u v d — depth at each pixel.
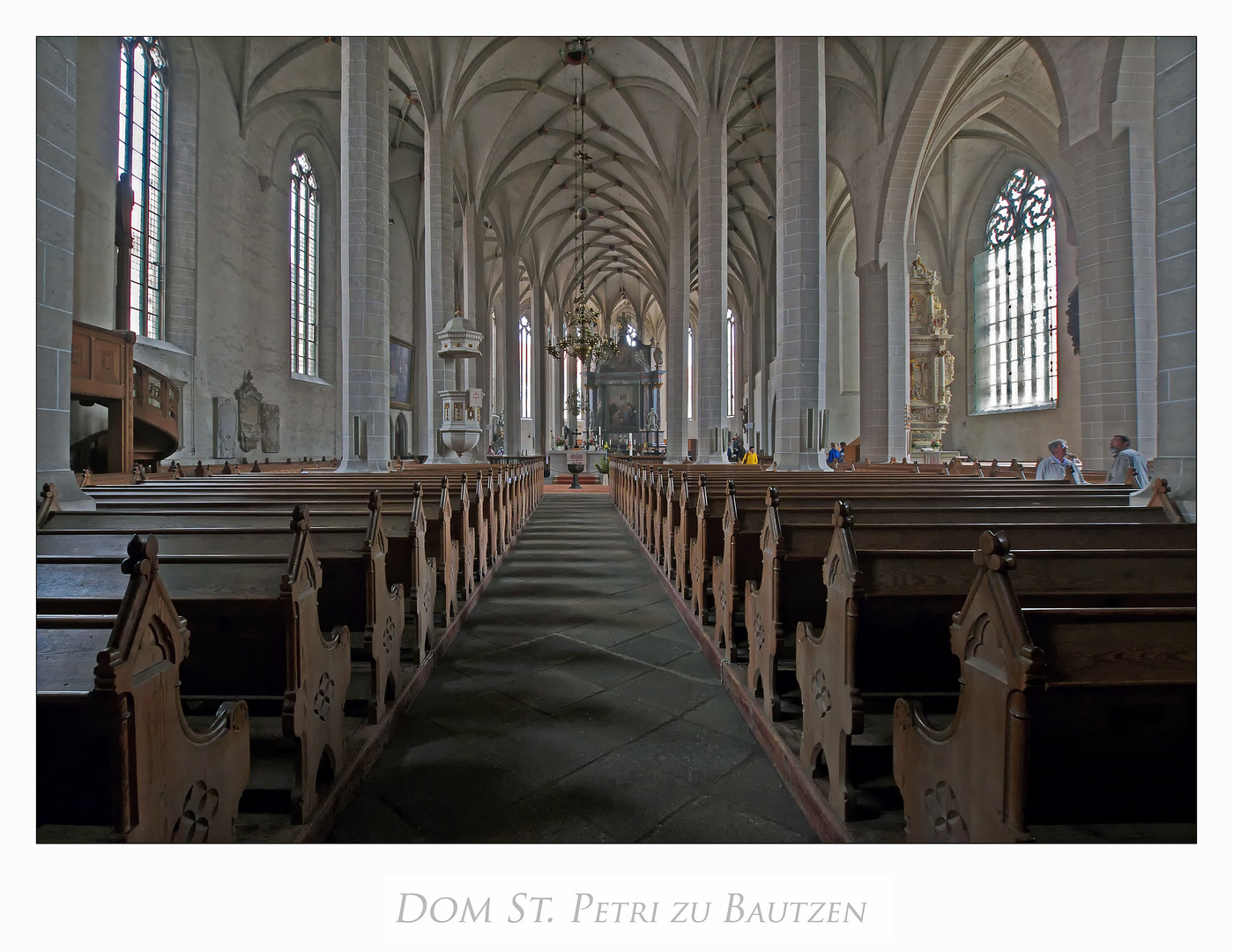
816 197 10.84
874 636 2.53
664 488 7.35
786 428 10.95
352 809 2.65
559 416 39.47
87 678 1.58
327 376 20.86
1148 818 1.77
